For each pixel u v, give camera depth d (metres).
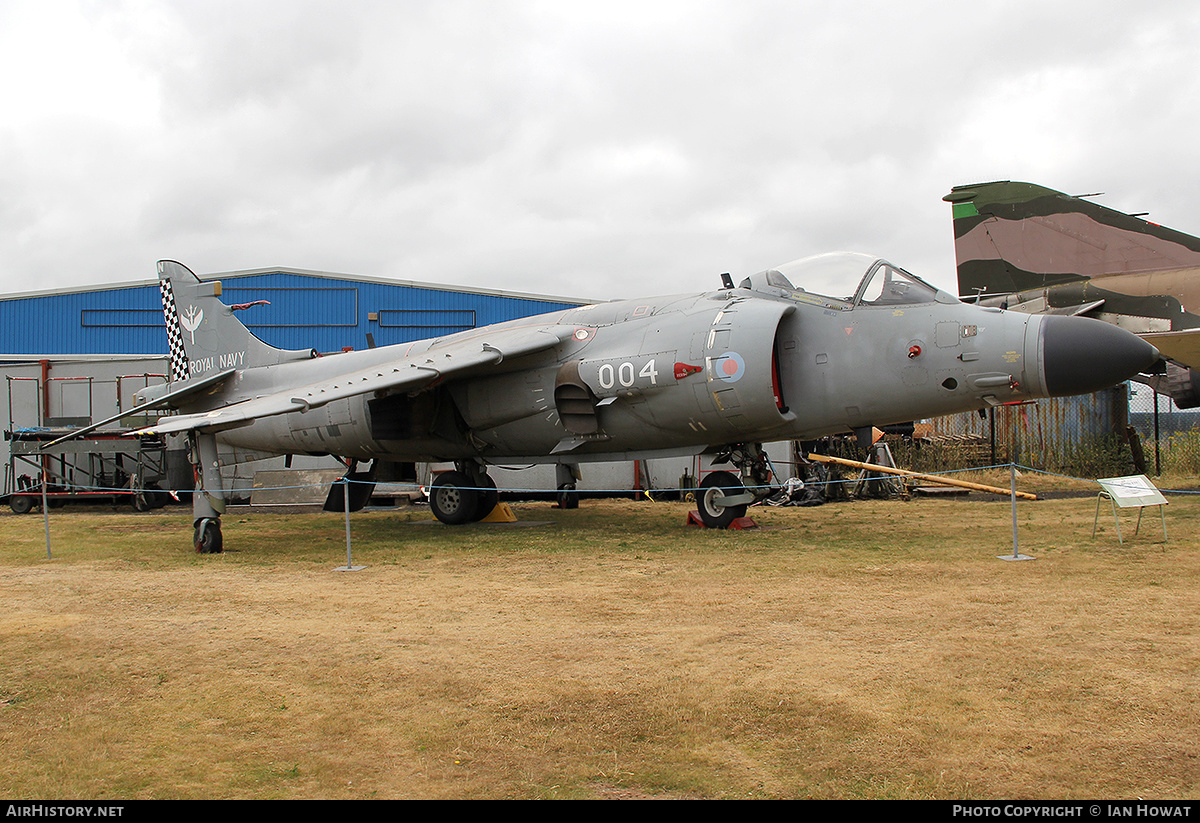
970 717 4.10
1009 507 13.94
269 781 3.63
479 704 4.51
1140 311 15.44
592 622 6.25
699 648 5.44
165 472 19.59
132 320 29.31
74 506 20.55
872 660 5.04
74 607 7.22
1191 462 20.30
